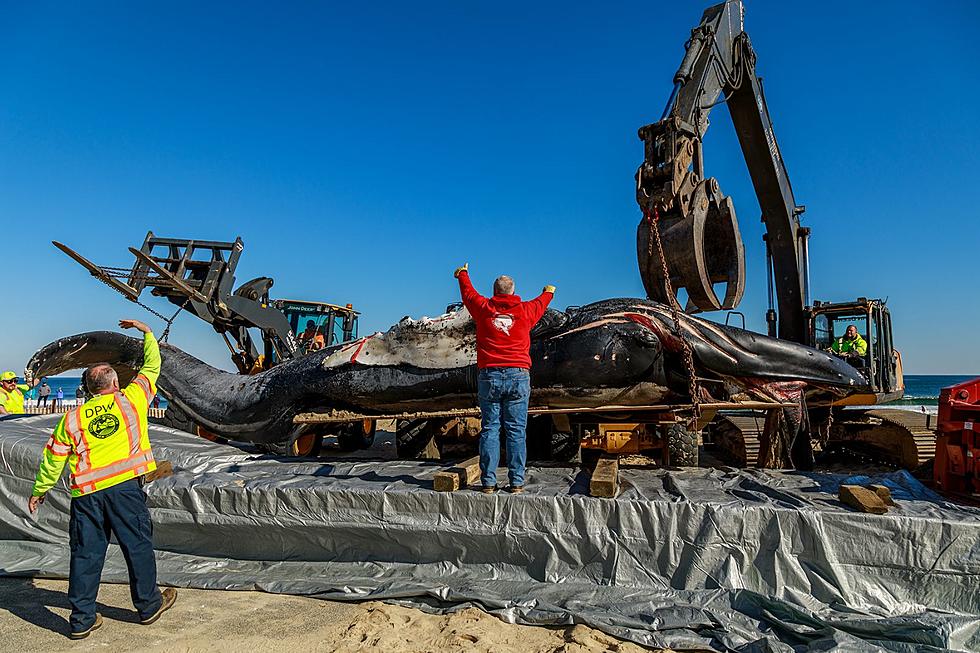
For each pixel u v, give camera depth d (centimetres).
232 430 716
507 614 411
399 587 448
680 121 695
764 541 428
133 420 409
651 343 584
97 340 723
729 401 615
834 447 948
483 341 488
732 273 768
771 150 902
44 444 589
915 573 407
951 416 521
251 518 509
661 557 439
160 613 419
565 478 527
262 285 1011
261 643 379
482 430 488
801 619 390
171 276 838
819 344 1020
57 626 405
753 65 875
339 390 662
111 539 543
